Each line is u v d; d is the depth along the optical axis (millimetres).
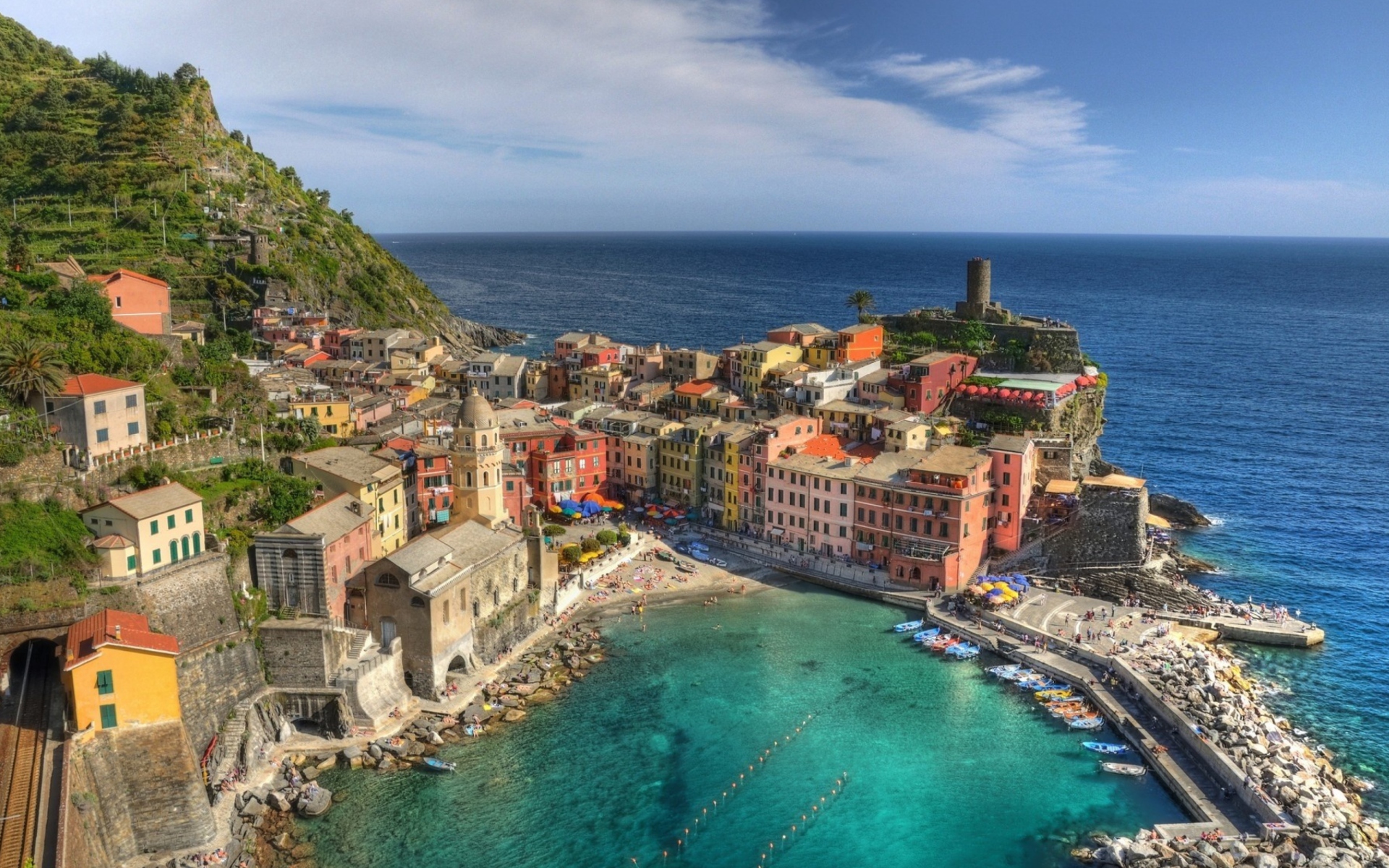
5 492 97750
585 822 92438
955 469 145250
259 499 117188
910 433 168875
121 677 83875
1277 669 123750
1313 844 84750
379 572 113438
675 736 107688
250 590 108000
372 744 103250
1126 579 148375
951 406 194250
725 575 154250
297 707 105438
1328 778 97938
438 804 94750
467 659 120625
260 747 100688
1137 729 106125
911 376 193500
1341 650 129500
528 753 103938
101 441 109062
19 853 67375
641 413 190875
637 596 146000
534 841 89625
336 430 172000
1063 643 125125
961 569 144750
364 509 121625
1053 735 108562
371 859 86375
